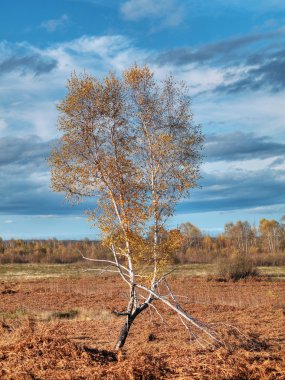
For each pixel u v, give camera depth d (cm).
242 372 958
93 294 3042
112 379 905
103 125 1427
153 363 1005
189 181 1433
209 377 927
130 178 1425
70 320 1994
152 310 2253
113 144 1427
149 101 1464
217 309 2320
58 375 916
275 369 984
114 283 3894
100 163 1398
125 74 1470
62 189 1411
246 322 1925
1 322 1711
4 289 3328
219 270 4069
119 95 1435
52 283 3872
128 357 1076
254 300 2706
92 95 1408
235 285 3616
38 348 1085
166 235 1415
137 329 1794
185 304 2484
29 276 4591
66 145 1404
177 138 1458
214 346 1254
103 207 1405
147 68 1470
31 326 1449
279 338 1584
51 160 1404
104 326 1838
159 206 1410
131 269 1370
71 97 1388
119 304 2584
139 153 1450
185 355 1130
